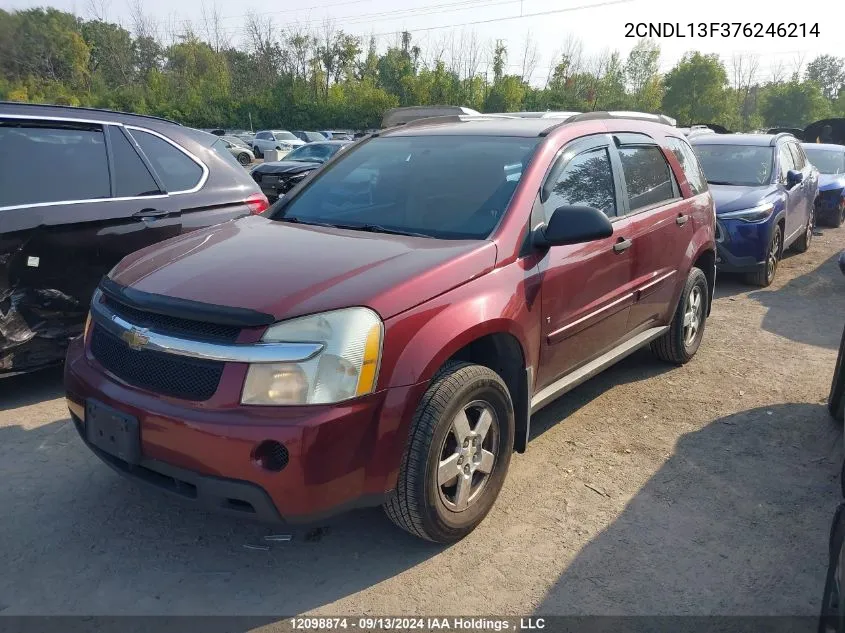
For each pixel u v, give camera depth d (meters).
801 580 2.94
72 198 4.61
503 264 3.20
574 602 2.78
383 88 63.38
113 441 2.75
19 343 4.40
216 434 2.48
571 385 3.87
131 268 3.14
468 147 3.91
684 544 3.17
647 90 64.62
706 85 58.62
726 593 2.85
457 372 2.93
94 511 3.33
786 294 8.08
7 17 49.91
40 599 2.73
